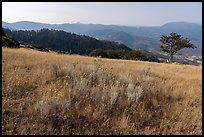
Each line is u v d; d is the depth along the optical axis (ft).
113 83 29.78
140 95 25.39
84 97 24.59
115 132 19.66
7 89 24.61
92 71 34.09
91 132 19.52
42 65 38.42
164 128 20.95
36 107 20.85
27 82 27.66
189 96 29.12
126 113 22.70
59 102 21.18
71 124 20.26
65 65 38.45
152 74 44.42
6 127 18.58
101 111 22.16
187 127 21.58
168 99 28.17
